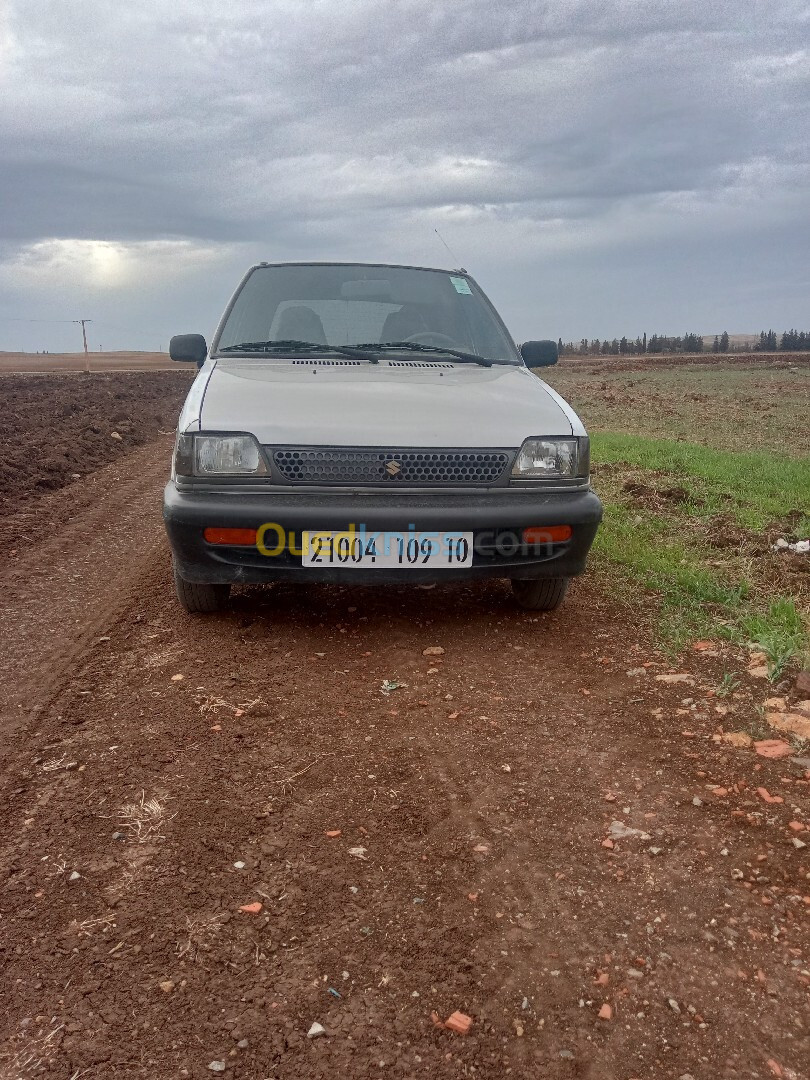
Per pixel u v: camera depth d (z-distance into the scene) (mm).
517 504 3721
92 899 2117
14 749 2922
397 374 4359
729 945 1965
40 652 3873
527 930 2016
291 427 3670
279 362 4484
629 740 2934
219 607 4215
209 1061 1656
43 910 2078
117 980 1857
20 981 1854
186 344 5109
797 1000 1811
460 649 3809
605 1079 1626
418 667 3586
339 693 3322
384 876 2213
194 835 2377
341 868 2242
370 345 4750
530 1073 1639
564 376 31359
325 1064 1653
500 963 1913
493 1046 1698
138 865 2246
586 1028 1740
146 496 8031
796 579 4691
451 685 3402
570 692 3336
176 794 2586
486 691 3346
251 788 2623
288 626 4086
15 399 17375
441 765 2770
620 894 2141
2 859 2281
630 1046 1697
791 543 5578
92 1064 1646
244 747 2877
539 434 3842
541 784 2650
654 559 5105
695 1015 1771
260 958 1926
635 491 7395
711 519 6273
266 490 3641
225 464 3633
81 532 6406
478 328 5086
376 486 3672
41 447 10305
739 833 2385
